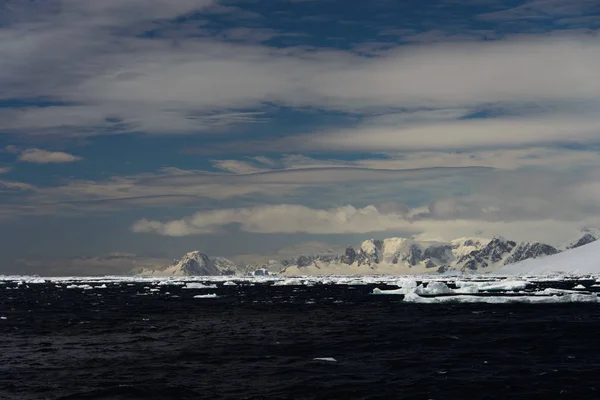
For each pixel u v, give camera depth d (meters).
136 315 77.44
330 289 164.25
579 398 29.72
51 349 46.53
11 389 32.75
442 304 85.12
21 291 167.38
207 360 40.91
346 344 46.97
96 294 144.62
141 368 38.28
